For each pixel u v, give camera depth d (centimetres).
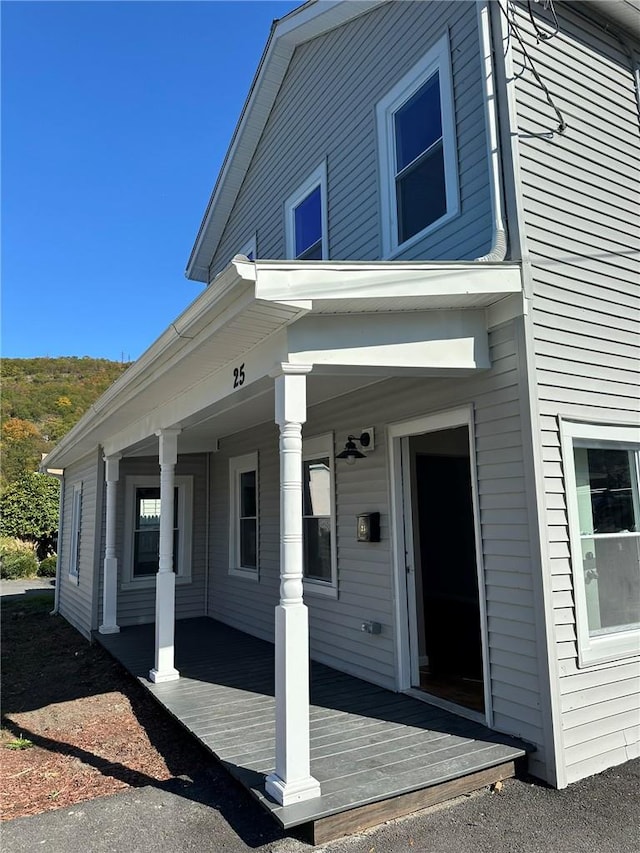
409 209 525
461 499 679
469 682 503
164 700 489
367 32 600
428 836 283
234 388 418
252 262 295
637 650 400
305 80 726
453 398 428
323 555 611
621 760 374
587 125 458
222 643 725
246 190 907
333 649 571
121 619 877
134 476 910
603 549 403
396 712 427
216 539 912
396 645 484
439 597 632
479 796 323
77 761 426
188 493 938
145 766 407
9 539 2258
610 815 302
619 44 502
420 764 331
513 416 378
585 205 439
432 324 379
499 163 408
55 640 919
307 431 634
